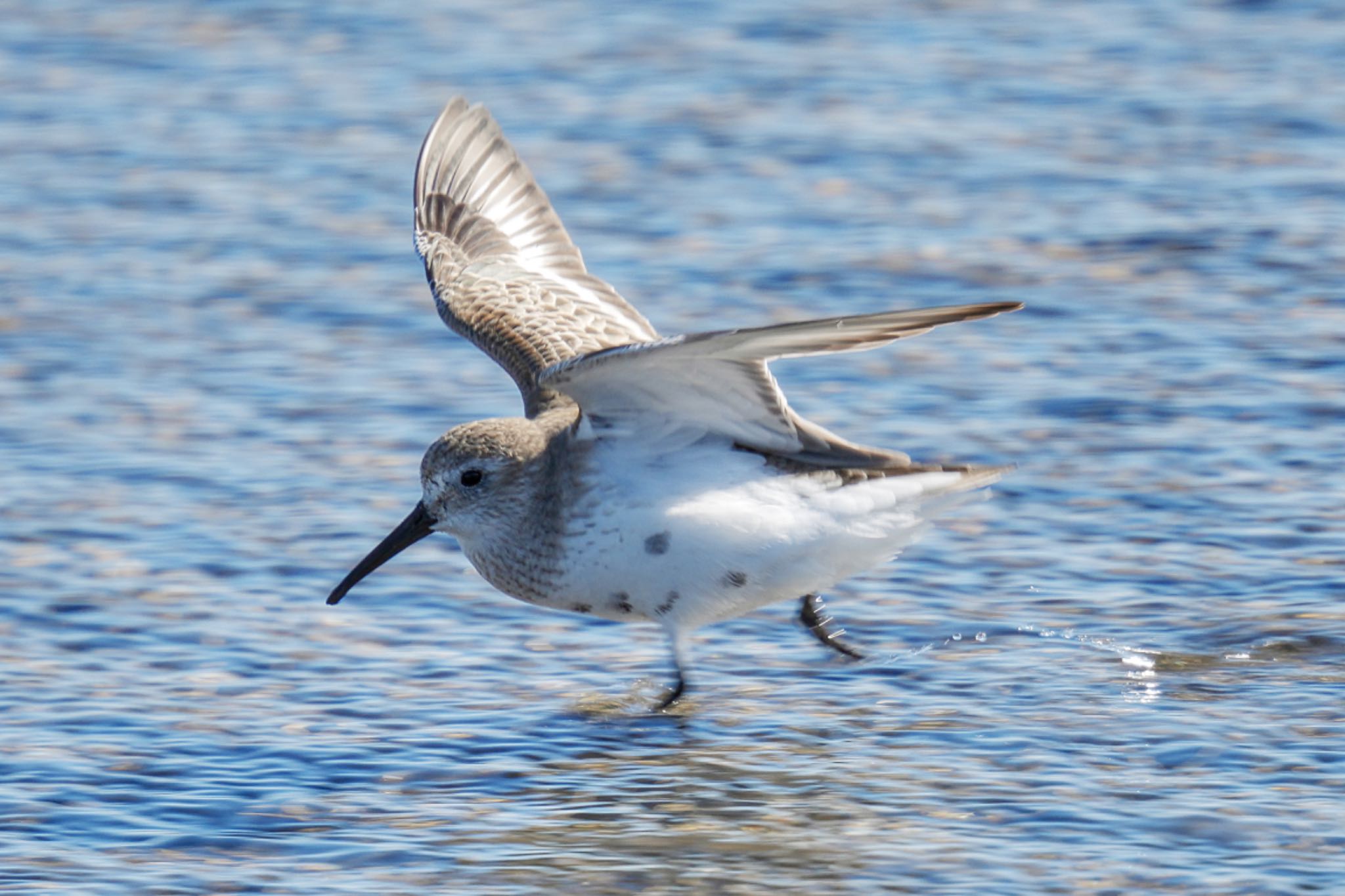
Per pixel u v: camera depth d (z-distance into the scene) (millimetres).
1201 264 19547
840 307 18422
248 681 11719
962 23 28125
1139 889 8867
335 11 28844
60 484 14820
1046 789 10062
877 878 9102
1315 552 13352
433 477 11086
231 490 14742
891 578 13227
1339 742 10492
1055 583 13070
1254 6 28734
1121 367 17047
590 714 11289
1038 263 19656
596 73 26031
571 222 20844
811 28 27906
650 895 8984
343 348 17891
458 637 12461
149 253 20266
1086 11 28719
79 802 10016
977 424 15875
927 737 10820
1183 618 12430
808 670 11922
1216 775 10141
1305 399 16188
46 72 26281
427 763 10586
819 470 10602
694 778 10367
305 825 9789
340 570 13398
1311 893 8781
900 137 23562
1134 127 23797
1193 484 14602
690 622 10930
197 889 9039
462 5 29156
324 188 22203
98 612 12656
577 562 10781
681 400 10281
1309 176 21984
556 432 11000
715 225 20781
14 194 21938
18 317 18500
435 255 13305
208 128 24172
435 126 13992
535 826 9781
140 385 16938
